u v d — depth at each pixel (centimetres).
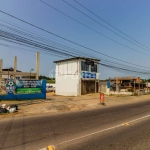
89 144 562
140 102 2236
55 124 850
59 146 542
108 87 3262
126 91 3681
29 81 1947
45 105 1559
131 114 1196
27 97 1920
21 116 1055
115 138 629
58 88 3291
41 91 2041
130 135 670
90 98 2380
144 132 716
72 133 691
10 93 1814
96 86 3250
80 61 2938
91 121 937
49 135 659
